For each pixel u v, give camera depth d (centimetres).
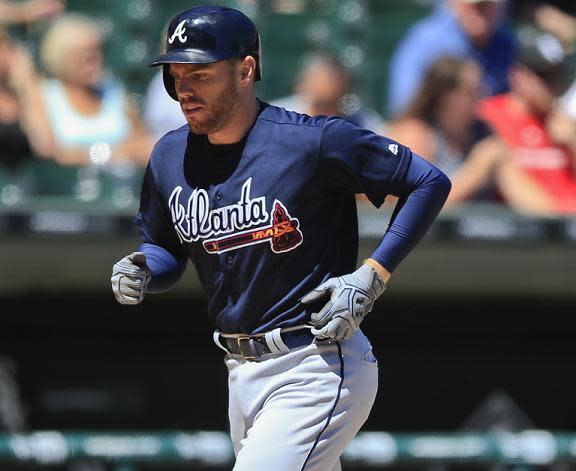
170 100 2523
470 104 2430
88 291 2483
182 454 1744
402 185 1106
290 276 1116
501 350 2681
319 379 1113
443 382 2677
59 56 2495
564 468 1812
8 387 2572
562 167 2477
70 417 2611
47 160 2486
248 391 1141
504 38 2528
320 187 1107
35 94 2488
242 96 1110
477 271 2441
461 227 2355
